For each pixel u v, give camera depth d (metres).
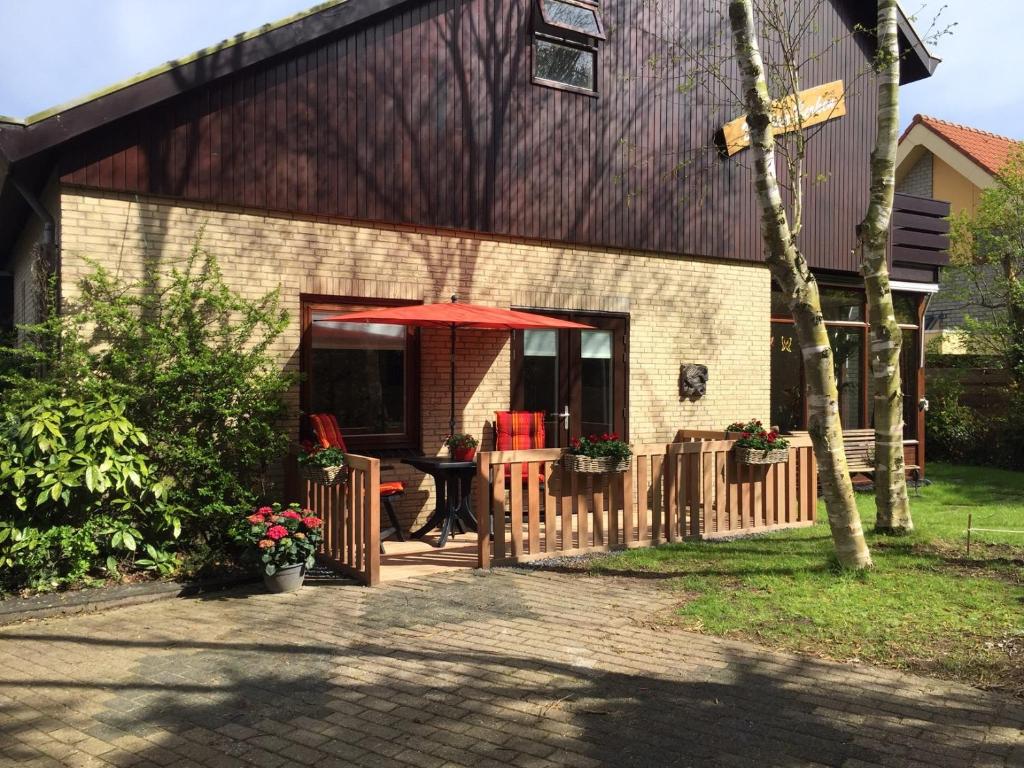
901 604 6.01
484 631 5.57
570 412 10.40
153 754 3.75
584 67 10.42
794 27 11.54
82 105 7.04
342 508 7.24
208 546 7.24
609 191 10.56
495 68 9.61
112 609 6.20
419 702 4.34
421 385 9.27
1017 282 16.03
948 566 7.16
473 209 9.45
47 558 6.41
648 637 5.41
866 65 12.12
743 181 11.87
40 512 6.42
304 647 5.25
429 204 9.12
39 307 8.08
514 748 3.80
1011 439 15.66
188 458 7.10
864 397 13.46
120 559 6.81
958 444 16.59
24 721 4.12
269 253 8.19
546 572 7.27
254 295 8.11
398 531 8.68
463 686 4.56
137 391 7.02
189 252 7.76
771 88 11.40
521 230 9.80
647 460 8.24
